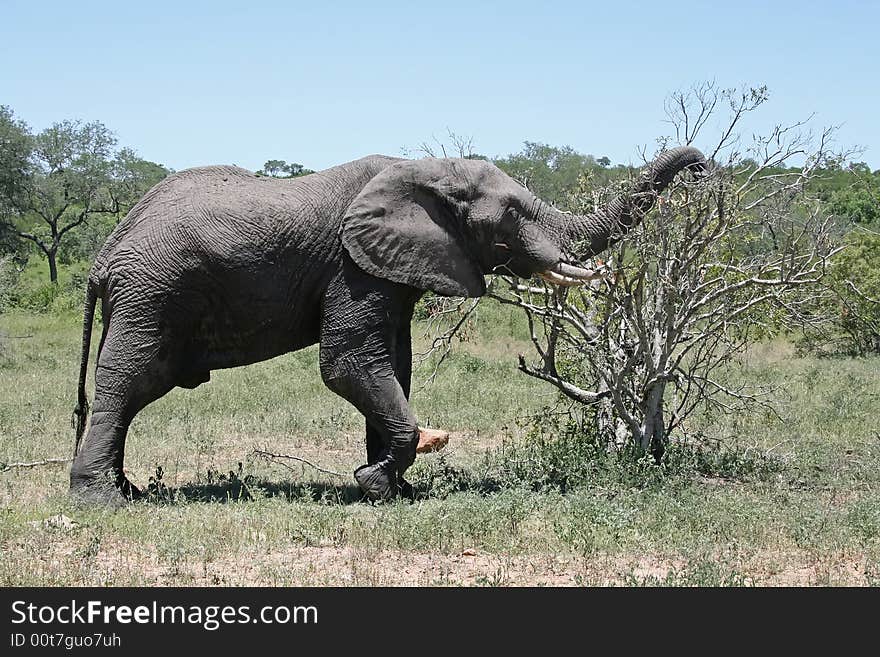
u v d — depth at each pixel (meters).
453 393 16.34
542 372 10.73
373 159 9.34
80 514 8.36
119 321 8.84
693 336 10.80
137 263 8.82
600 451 10.43
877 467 10.81
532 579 6.93
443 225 9.15
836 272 18.95
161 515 8.45
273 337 9.19
